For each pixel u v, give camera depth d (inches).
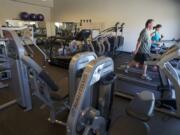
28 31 206.1
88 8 351.9
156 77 161.2
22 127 81.0
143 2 284.0
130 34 309.3
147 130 48.0
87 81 40.8
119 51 316.2
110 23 328.5
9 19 356.2
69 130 41.7
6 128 79.8
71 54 213.8
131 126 49.3
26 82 91.6
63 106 96.3
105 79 50.3
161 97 102.0
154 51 188.1
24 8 387.5
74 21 382.9
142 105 49.2
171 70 87.9
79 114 40.9
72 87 62.9
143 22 291.7
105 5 326.3
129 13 302.4
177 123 88.0
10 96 112.3
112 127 49.5
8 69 139.3
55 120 85.1
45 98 79.2
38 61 216.5
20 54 81.7
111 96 55.4
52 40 251.6
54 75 161.8
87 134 42.6
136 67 193.6
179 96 85.6
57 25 359.6
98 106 50.4
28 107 96.3
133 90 127.5
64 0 390.3
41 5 413.1
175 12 259.0
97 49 224.4
